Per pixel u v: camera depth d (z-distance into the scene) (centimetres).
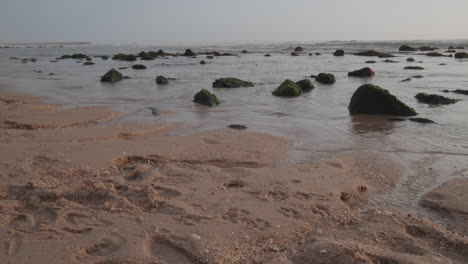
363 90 1341
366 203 620
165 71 3097
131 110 1410
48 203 569
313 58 4597
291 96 1738
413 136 1018
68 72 3125
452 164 796
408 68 2964
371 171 757
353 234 500
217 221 515
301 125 1158
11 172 679
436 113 1316
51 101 1611
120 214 531
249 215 537
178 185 646
